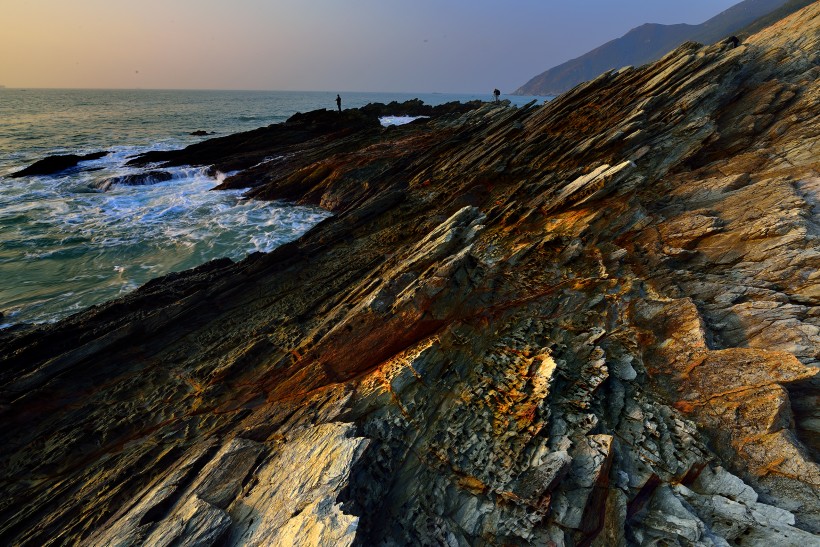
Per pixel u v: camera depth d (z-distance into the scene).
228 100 195.38
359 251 17.52
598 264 12.02
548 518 6.44
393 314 10.37
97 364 11.51
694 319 9.46
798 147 13.94
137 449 9.00
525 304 10.91
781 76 17.75
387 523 6.75
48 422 9.92
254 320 13.45
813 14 21.00
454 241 11.80
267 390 10.27
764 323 9.22
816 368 7.65
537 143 21.59
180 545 6.12
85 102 151.25
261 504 6.74
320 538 5.76
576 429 7.51
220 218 26.17
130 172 36.59
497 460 7.26
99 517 7.48
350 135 45.75
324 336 10.77
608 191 14.22
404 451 7.75
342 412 8.41
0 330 14.17
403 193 22.12
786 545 5.95
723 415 7.78
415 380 8.87
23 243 21.44
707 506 6.55
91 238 22.42
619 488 6.79
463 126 37.50
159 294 14.90
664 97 18.58
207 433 9.13
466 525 6.61
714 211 12.61
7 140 52.97
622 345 9.39
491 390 8.50
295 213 27.61
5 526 7.63
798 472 6.71
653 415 7.88
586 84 24.25
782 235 10.84
